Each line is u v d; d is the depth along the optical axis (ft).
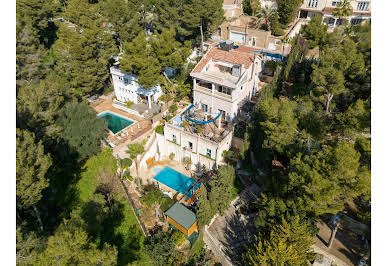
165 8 197.57
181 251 105.50
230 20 238.68
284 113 101.91
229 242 108.27
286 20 216.13
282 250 79.25
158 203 117.60
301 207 87.66
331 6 218.59
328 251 96.22
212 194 104.37
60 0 278.67
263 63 181.88
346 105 119.03
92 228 100.32
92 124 126.31
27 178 83.61
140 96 176.04
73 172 127.13
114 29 183.83
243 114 150.30
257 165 126.82
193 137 132.46
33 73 146.72
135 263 101.60
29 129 107.86
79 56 157.48
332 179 80.38
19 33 141.90
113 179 126.82
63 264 67.05
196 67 148.66
